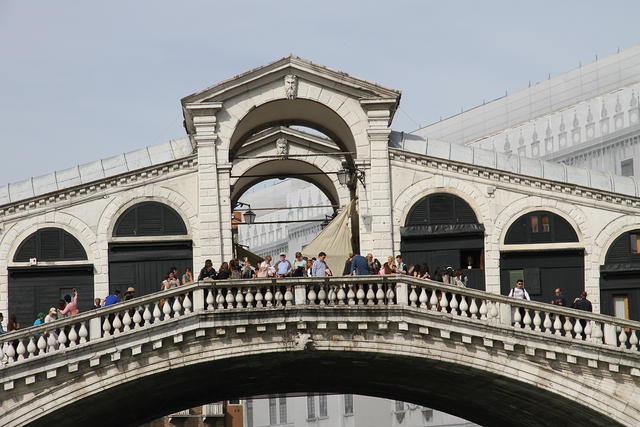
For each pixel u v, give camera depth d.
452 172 43.03
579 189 42.94
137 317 37.50
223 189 42.34
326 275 39.28
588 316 38.22
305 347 37.84
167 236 42.25
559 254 42.84
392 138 43.41
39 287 42.00
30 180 42.59
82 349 37.03
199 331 37.53
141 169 42.44
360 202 42.66
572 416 40.78
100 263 42.12
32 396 37.00
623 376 38.16
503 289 42.69
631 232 43.00
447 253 42.78
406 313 37.94
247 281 37.75
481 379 40.22
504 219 42.88
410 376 43.03
